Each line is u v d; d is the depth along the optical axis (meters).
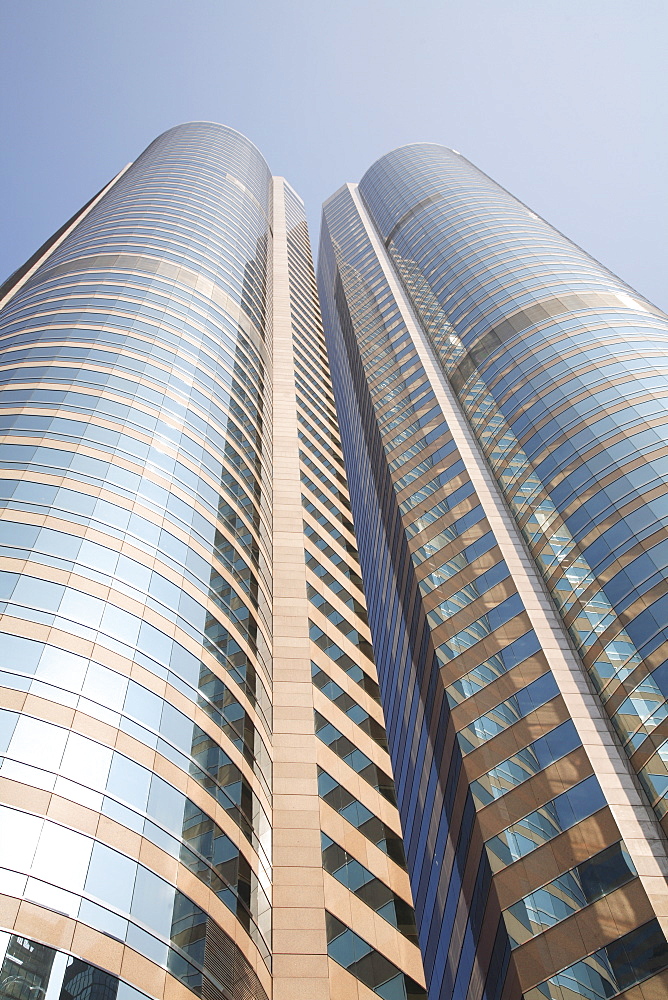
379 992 29.47
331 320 129.38
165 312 54.25
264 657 38.12
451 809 37.75
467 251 85.69
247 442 50.56
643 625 35.09
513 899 30.02
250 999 23.28
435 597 47.44
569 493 45.59
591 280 72.06
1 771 20.95
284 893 28.64
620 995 24.91
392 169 139.25
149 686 27.31
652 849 28.17
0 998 16.53
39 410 38.19
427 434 63.12
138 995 18.84
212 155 110.44
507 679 38.53
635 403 48.59
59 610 27.23
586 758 32.16
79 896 19.56
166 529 35.38
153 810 23.58
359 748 42.53
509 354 62.28
